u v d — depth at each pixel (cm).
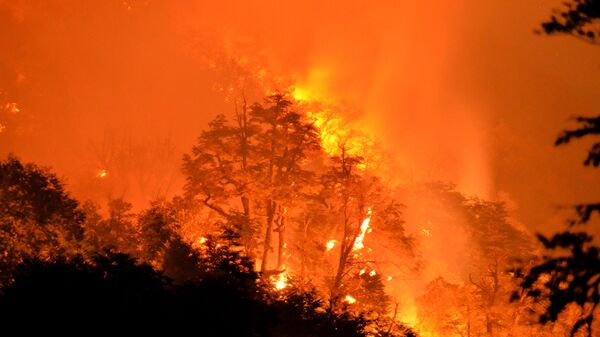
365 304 3334
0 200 2411
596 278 1277
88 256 2503
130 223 3166
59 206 2548
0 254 2280
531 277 1344
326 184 3738
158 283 1738
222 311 1712
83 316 1557
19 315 1552
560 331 3472
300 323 2300
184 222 3450
